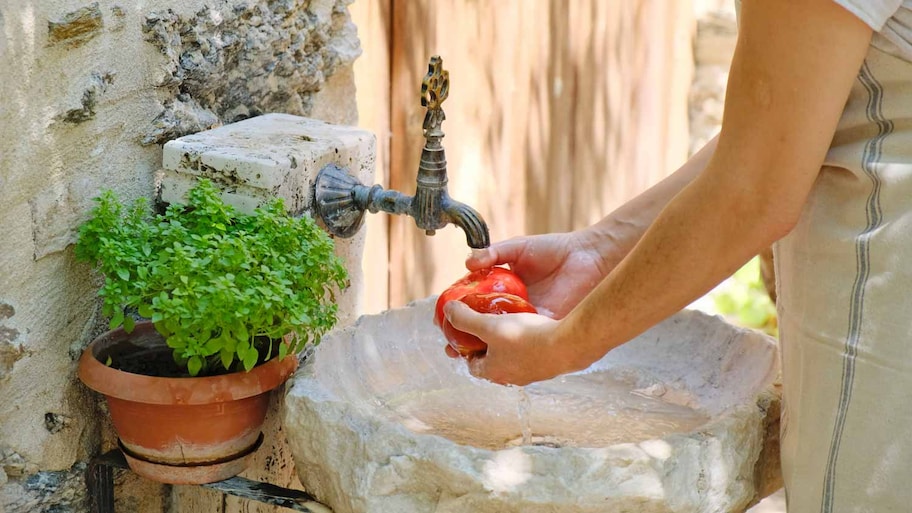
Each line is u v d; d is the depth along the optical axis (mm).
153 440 1452
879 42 1052
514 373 1369
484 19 2881
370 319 1698
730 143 1081
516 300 1479
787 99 1026
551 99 2973
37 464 1498
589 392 1718
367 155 1859
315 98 2203
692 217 1126
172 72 1657
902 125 1083
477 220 1623
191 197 1534
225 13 1771
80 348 1542
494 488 1229
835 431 1149
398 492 1294
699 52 3029
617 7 2941
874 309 1106
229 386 1417
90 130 1503
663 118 3051
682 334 1748
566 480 1229
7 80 1333
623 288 1200
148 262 1422
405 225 2980
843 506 1153
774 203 1078
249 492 1468
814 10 986
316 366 1502
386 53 2836
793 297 1212
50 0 1383
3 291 1383
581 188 3055
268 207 1525
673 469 1268
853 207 1124
